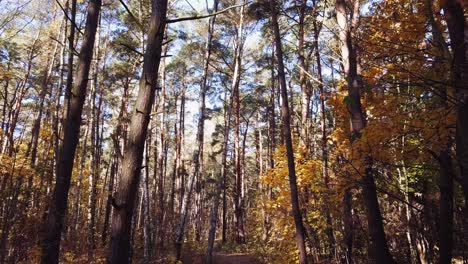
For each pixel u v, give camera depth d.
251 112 35.16
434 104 5.36
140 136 3.44
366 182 6.39
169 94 33.75
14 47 21.38
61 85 18.67
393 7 5.74
